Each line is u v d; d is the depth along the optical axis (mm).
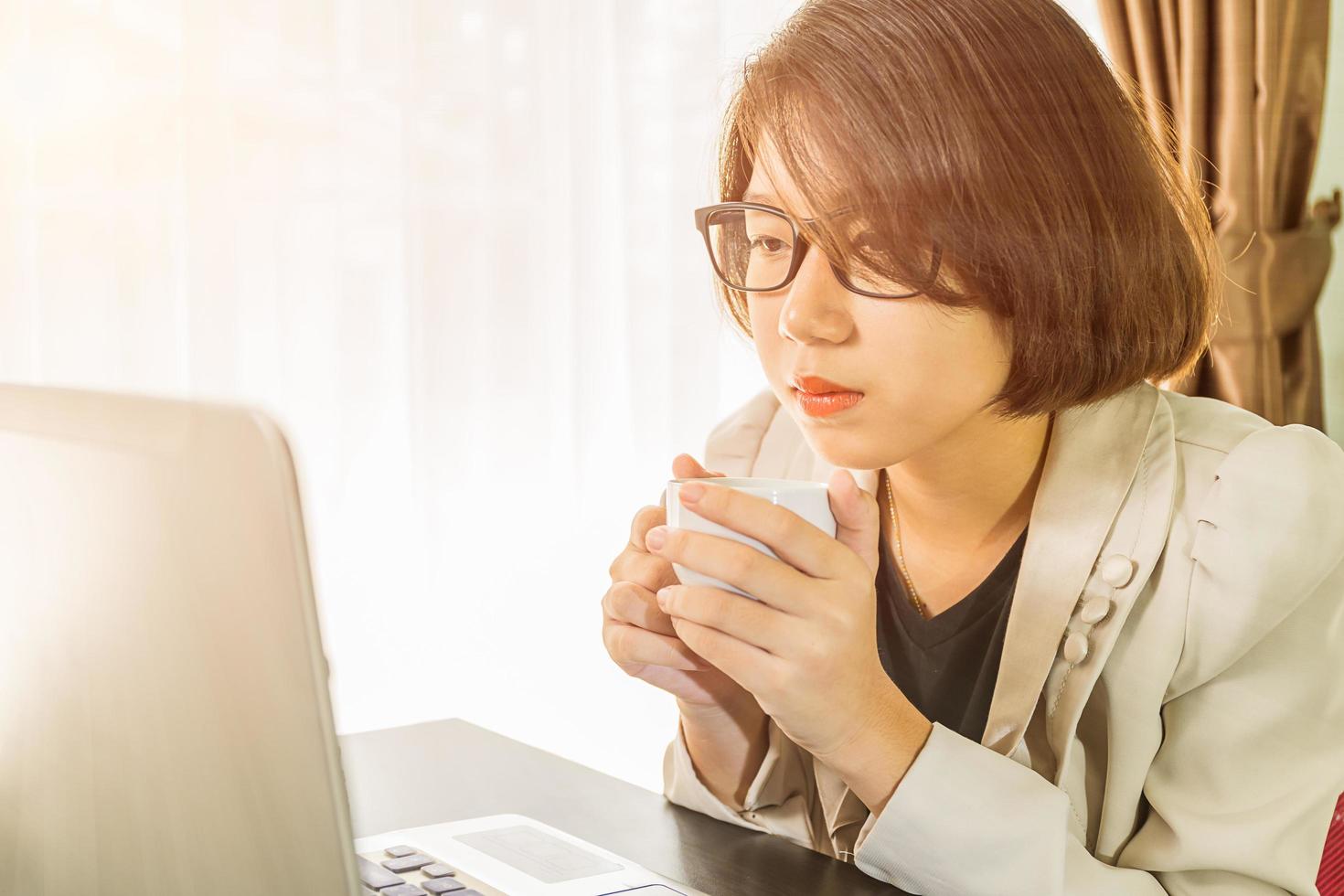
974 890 671
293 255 2566
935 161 661
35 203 2451
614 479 2670
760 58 754
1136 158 743
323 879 370
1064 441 812
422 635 2631
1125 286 732
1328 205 1644
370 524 2621
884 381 692
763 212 732
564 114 2650
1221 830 713
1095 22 1921
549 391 2691
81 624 408
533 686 2670
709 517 647
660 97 2602
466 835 740
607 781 882
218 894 390
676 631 741
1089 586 787
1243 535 750
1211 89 1683
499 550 2668
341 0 2574
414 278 2617
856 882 700
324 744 366
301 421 2592
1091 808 811
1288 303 1632
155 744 393
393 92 2611
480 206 2652
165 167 2498
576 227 2639
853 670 664
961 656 884
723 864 729
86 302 2479
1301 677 744
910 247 661
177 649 380
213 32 2479
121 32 2465
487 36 2623
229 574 366
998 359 715
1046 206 686
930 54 674
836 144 674
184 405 373
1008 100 680
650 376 2625
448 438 2635
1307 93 1632
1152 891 701
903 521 922
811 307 688
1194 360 857
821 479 1008
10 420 439
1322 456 781
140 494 380
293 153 2555
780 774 822
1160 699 772
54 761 432
